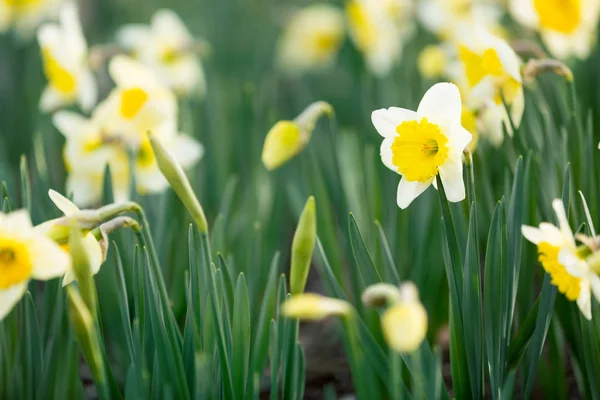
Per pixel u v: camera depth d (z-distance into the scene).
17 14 2.73
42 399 1.68
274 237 2.08
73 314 1.55
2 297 1.55
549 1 1.97
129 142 1.92
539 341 1.64
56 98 2.10
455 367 1.65
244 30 3.90
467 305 1.64
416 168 1.62
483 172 1.79
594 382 1.66
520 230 1.67
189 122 2.12
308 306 1.50
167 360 1.62
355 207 1.95
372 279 1.66
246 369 1.66
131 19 4.04
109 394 1.60
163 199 1.92
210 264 1.63
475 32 1.76
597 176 1.79
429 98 1.62
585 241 1.58
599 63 2.08
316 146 2.09
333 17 3.54
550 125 1.81
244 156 2.23
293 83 3.50
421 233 1.92
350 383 1.91
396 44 2.60
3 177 1.94
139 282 1.65
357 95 2.88
